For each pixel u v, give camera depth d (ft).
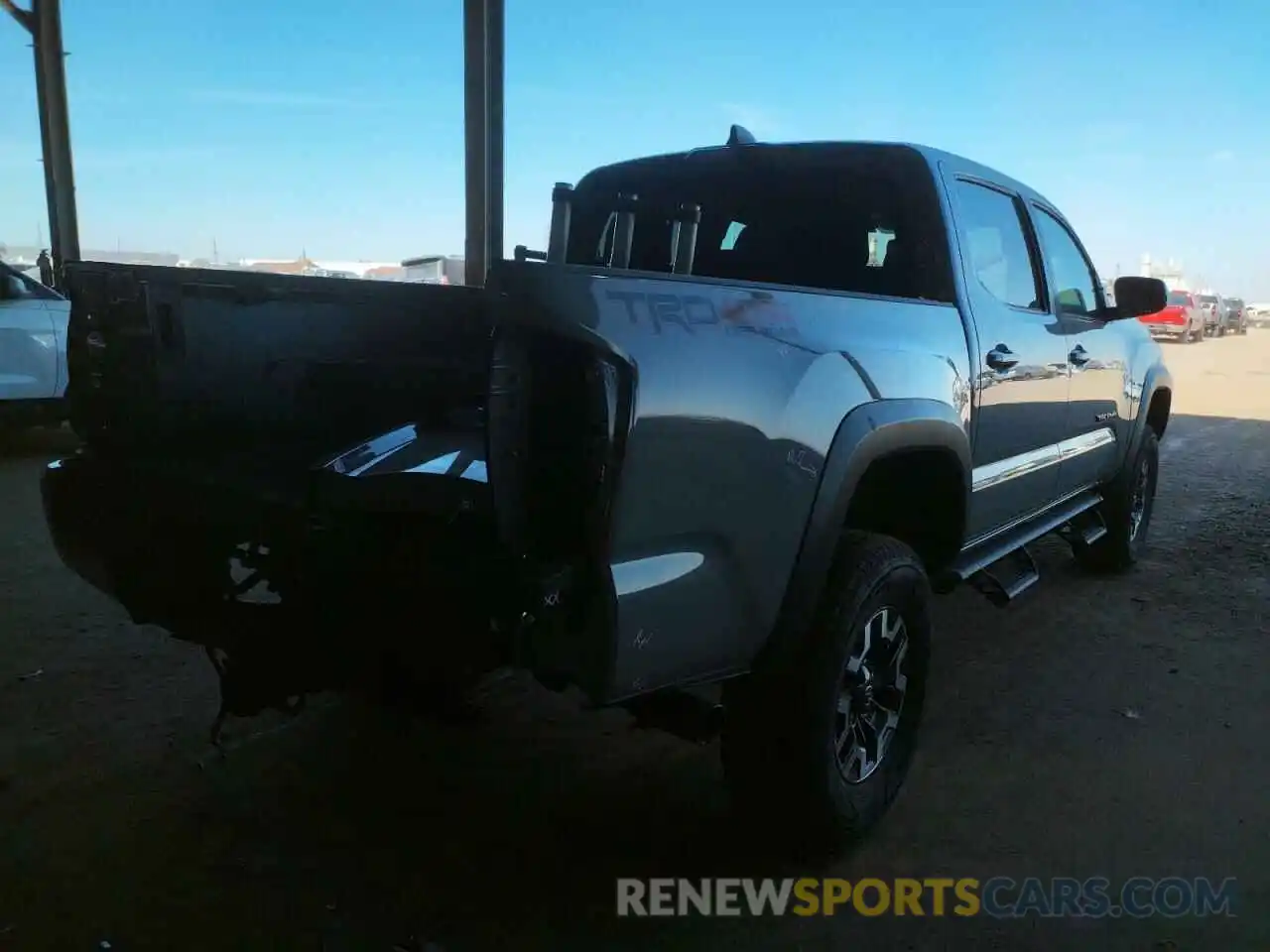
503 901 8.75
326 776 10.84
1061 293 14.75
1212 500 27.17
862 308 9.36
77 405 10.17
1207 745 12.11
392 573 7.23
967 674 14.30
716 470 7.30
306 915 8.45
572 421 6.73
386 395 8.63
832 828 9.14
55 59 44.88
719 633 7.61
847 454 8.46
